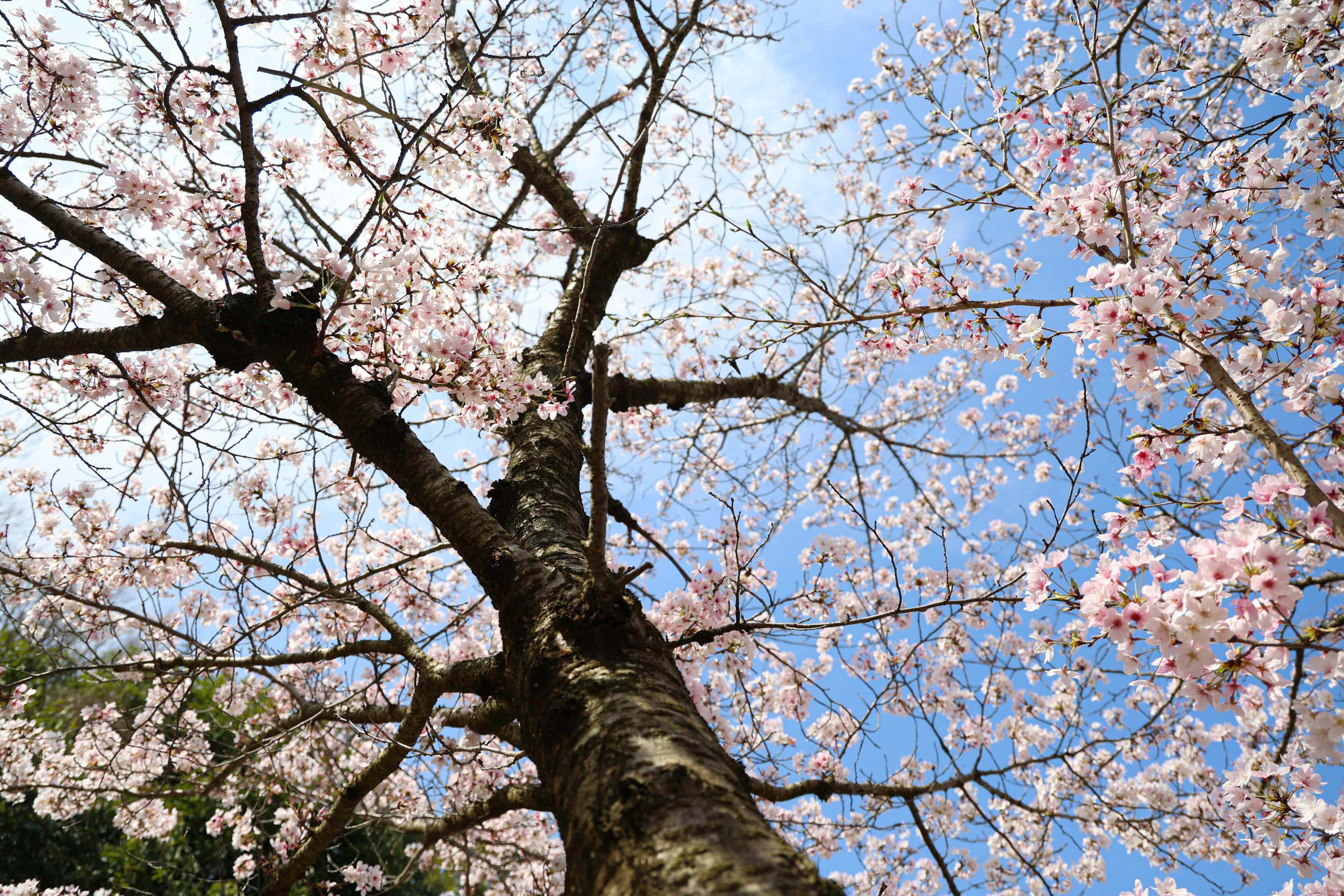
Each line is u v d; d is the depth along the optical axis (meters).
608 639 1.92
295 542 5.07
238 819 5.93
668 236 5.42
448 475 2.66
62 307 3.56
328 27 3.23
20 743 5.53
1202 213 2.92
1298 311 2.50
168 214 3.46
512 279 6.16
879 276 3.20
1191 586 1.93
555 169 6.24
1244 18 3.39
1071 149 3.27
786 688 5.13
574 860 1.43
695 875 1.18
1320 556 2.80
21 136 3.59
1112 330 2.56
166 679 4.95
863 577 6.57
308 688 5.35
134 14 3.63
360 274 2.92
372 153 3.75
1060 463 2.63
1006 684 6.34
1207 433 2.38
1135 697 6.34
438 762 4.43
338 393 2.80
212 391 3.47
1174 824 5.86
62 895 6.69
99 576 4.57
